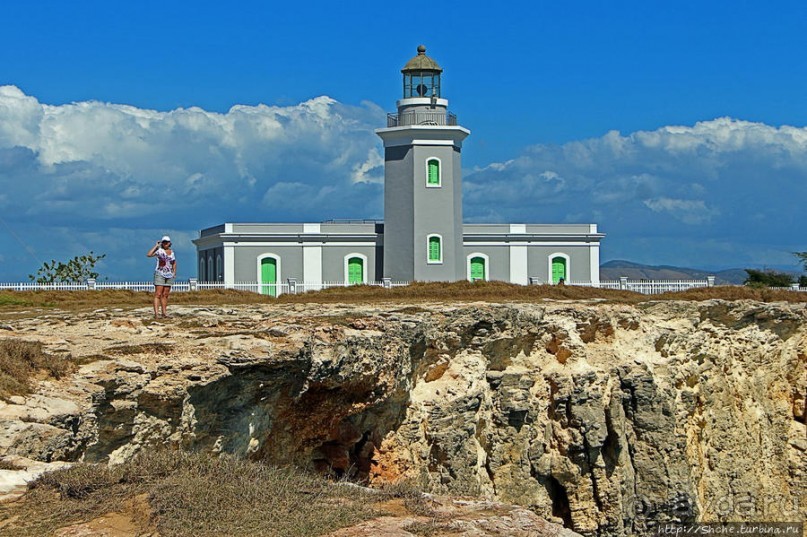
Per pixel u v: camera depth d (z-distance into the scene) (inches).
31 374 713.0
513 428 1300.4
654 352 1526.8
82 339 882.8
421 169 2706.7
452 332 1233.4
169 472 566.9
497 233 2878.9
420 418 1156.5
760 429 1675.7
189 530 490.3
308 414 981.2
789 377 1768.0
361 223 2866.6
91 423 684.7
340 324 1077.1
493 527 551.5
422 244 2704.2
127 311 1242.6
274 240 2723.9
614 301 1727.4
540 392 1371.8
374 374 1031.6
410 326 1129.4
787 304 1811.0
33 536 474.9
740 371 1689.2
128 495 530.0
